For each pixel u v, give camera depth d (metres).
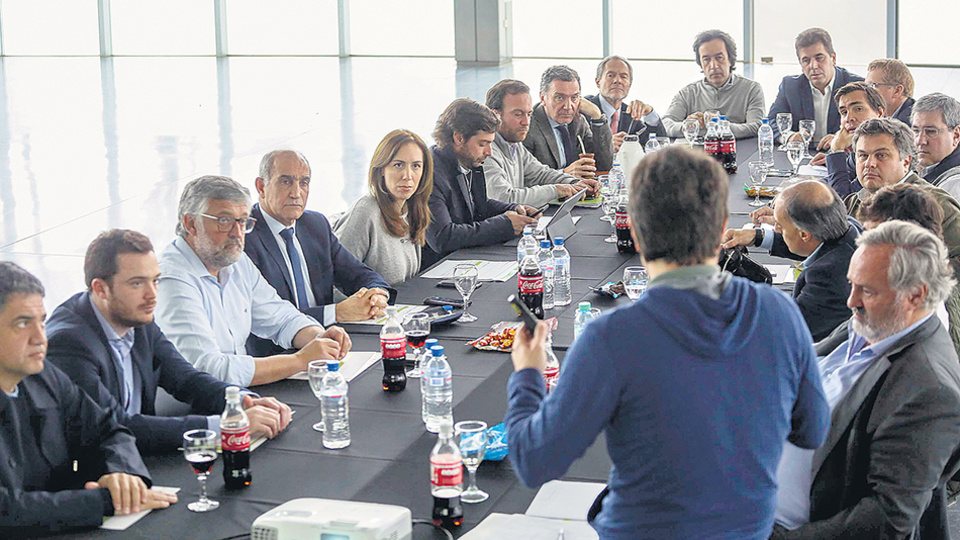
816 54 7.14
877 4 13.88
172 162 9.45
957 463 2.36
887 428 2.25
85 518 2.33
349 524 2.11
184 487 2.54
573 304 3.92
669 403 1.67
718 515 1.70
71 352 2.68
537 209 5.33
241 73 15.06
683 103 7.80
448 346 3.50
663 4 15.29
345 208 7.83
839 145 5.72
